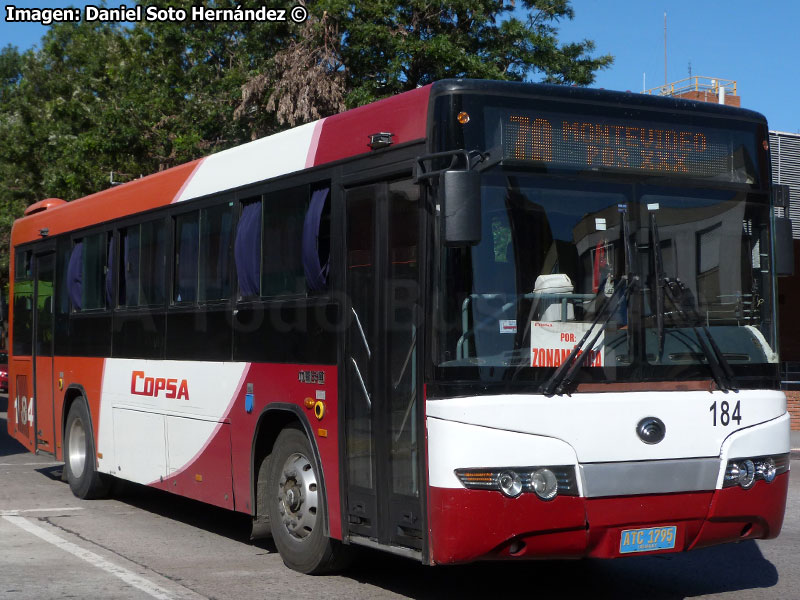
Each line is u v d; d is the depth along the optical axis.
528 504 5.86
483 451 5.82
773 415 6.61
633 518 6.08
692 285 6.49
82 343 11.48
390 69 21.64
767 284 6.77
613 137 6.43
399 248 6.46
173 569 7.77
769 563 8.09
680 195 6.55
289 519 7.67
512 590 7.20
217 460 8.60
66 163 29.50
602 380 6.14
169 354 9.48
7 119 39.69
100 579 7.39
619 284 6.29
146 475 9.88
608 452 6.06
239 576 7.52
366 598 6.86
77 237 11.77
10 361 13.89
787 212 6.91
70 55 36.09
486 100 6.16
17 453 16.52
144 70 28.39
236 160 8.59
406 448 6.30
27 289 13.35
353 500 6.87
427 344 5.99
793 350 28.92
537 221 6.16
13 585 7.19
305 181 7.59
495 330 5.99
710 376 6.45
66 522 9.96
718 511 6.31
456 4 22.48
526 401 5.91
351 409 6.91
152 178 10.10
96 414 11.09
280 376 7.73
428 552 5.99
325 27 21.67
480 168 6.07
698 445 6.30
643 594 7.07
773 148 21.25
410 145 6.39
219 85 26.33
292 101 21.09
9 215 37.78
